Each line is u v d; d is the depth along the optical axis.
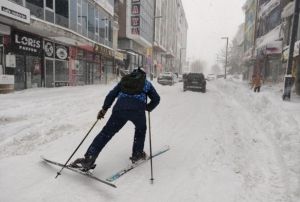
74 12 22.20
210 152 5.04
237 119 8.76
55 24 18.09
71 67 22.98
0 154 4.51
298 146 4.84
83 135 5.88
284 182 3.70
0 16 13.24
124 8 43.22
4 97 11.87
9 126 6.59
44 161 4.21
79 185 3.50
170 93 18.98
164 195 3.39
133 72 4.09
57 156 4.48
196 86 21.12
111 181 3.61
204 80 21.20
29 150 4.76
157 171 4.10
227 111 10.62
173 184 3.69
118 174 3.74
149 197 3.33
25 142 5.23
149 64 55.66
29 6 16.36
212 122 8.09
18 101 10.77
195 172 4.10
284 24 24.77
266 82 31.44
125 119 3.87
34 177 3.65
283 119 7.11
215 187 3.62
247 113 10.11
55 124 6.90
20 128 6.42
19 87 16.91
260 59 33.47
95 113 8.93
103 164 4.24
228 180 3.84
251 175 4.01
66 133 6.04
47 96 13.03
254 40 41.09
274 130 6.53
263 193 3.45
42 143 5.20
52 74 20.31
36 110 8.92
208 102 13.76
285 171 3.96
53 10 18.92
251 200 3.29
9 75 14.42
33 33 17.88
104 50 29.22
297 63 19.19
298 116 7.66
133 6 43.97
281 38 25.83
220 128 7.25
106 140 3.78
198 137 6.15
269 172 4.10
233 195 3.42
